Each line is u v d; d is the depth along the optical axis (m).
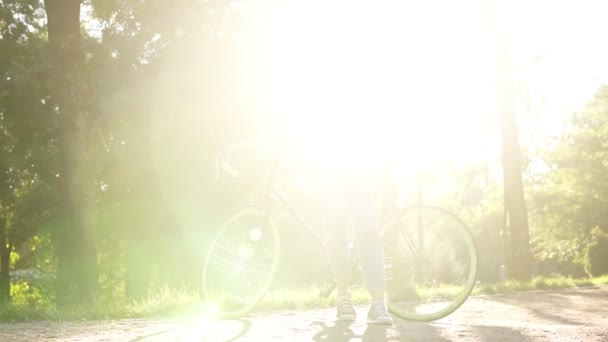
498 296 9.51
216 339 3.60
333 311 5.76
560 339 3.48
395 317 4.49
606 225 36.00
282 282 6.49
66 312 6.01
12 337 4.05
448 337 3.53
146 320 5.26
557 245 39.09
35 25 22.12
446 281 4.44
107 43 23.23
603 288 12.21
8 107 20.08
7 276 33.22
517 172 19.19
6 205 24.83
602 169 34.16
